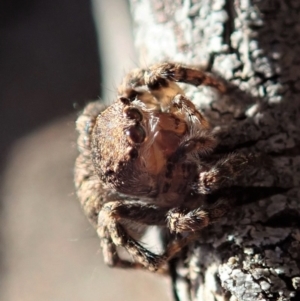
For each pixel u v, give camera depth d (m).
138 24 0.05
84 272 0.07
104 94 0.06
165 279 0.05
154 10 0.05
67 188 0.07
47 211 0.07
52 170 0.07
